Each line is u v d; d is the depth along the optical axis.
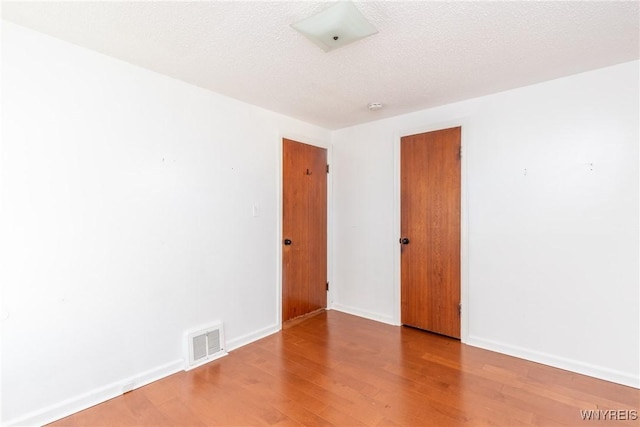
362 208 3.73
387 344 2.93
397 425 1.82
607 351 2.29
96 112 2.06
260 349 2.84
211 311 2.71
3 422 1.73
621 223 2.24
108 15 1.65
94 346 2.05
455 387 2.21
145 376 2.28
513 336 2.69
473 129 2.89
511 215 2.69
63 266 1.93
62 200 1.92
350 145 3.84
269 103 3.01
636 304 2.20
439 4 1.55
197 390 2.19
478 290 2.88
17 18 1.69
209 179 2.69
